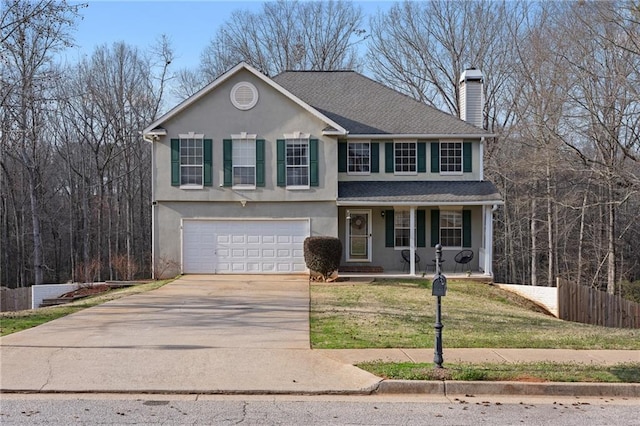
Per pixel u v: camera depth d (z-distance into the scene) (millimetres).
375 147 25797
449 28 45000
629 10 26500
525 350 11711
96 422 7684
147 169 46156
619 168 28734
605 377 9625
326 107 27281
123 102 43094
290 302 17750
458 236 25531
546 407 8602
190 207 24031
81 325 13766
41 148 40562
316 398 8891
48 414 7992
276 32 50688
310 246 22766
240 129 23953
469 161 25734
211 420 7809
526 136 37281
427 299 19203
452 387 9203
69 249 44438
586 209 35281
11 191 39875
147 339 12250
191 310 16125
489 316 16656
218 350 11336
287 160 24078
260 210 24078
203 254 24109
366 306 17250
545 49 35344
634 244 37062
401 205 24453
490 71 43344
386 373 9609
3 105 24453
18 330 13102
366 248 25656
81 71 41625
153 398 8781
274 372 9961
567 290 20359
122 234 44406
